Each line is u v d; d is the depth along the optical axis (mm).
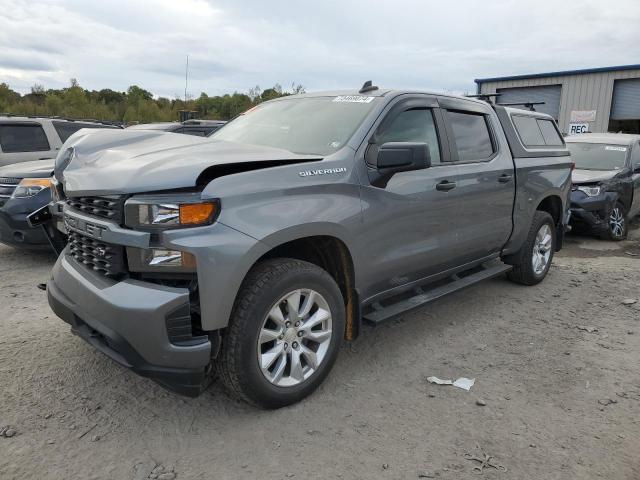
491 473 2670
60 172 3549
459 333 4527
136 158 3045
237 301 2941
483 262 5180
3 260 6398
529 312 5121
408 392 3469
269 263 3098
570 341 4418
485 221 4789
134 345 2719
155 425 3002
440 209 4172
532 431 3053
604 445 2936
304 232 3113
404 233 3871
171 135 3549
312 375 3293
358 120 3771
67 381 3443
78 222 3082
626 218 9219
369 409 3242
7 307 4730
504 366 3908
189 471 2627
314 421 3090
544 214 5848
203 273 2707
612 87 22703
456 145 4500
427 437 2967
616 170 9219
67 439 2838
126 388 3383
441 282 4840
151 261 2734
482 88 26391
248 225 2857
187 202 2705
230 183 2850
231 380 2979
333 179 3336
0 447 2744
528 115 5844
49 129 9188
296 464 2703
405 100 4062
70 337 4109
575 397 3465
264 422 3062
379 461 2744
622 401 3430
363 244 3527
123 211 2797
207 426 3012
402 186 3807
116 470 2611
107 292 2793
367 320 3699
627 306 5379
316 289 3225
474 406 3312
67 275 3166
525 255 5688
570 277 6445
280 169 3090
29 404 3156
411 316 4898
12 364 3639
